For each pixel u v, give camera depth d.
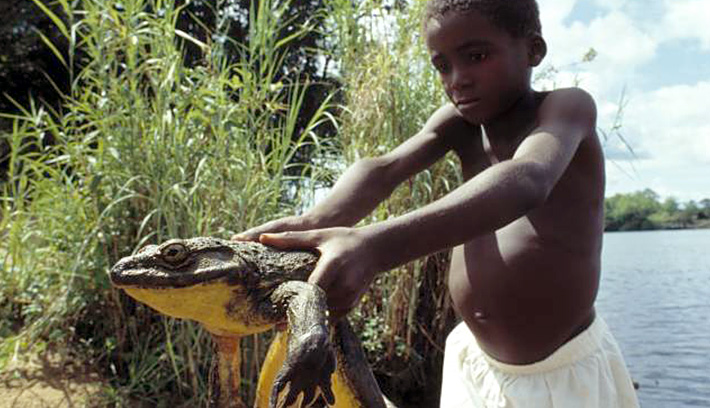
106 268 3.95
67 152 4.32
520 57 2.00
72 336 4.12
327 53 5.22
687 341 5.21
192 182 3.99
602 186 2.21
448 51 1.96
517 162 1.59
